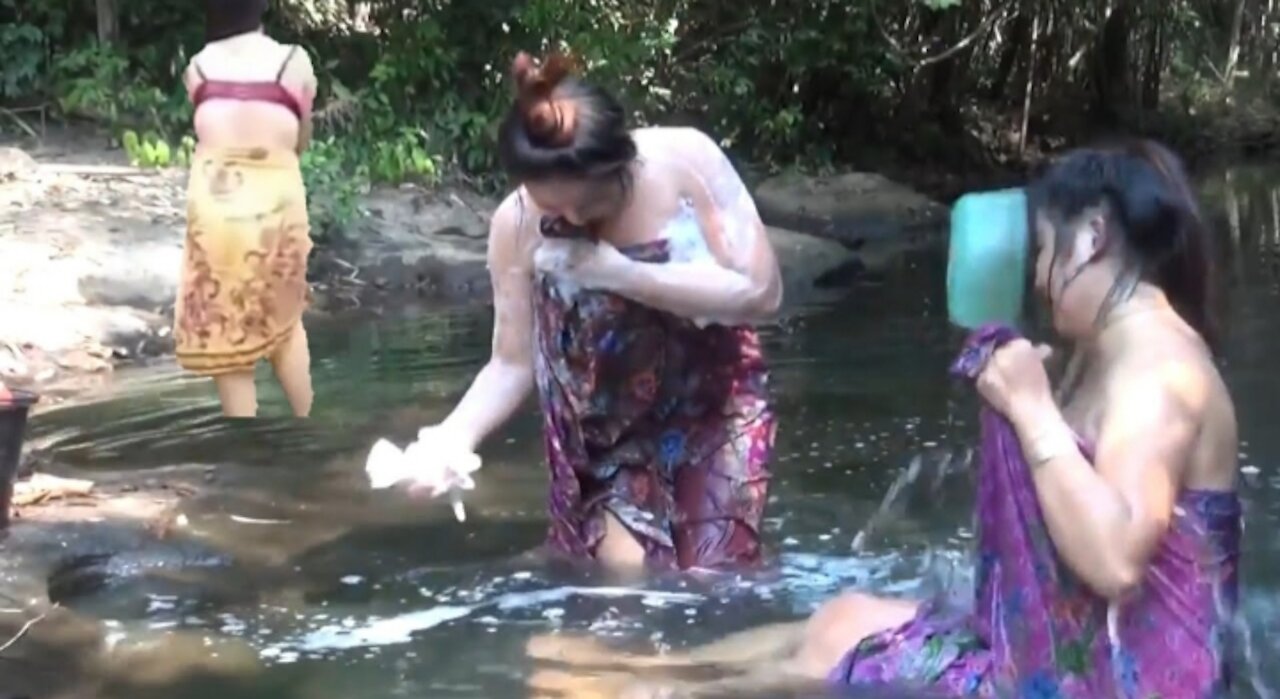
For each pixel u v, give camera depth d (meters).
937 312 7.19
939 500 3.92
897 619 2.74
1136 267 2.40
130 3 10.56
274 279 3.14
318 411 4.94
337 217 8.17
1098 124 18.80
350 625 2.95
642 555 3.40
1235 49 23.16
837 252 8.82
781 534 3.64
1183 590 2.39
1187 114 21.03
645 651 2.79
